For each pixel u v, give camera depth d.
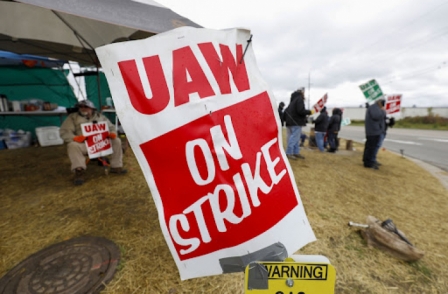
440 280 1.70
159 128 0.85
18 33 3.47
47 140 6.03
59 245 1.90
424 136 13.45
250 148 0.94
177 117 0.86
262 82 0.99
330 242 2.05
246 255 0.92
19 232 2.09
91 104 3.33
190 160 0.88
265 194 0.94
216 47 0.92
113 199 2.75
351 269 1.74
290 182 1.00
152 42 0.85
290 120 5.00
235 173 0.91
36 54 4.66
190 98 0.87
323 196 3.06
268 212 0.94
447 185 4.20
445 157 7.16
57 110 5.88
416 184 4.04
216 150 0.89
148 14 1.85
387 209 2.87
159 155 0.86
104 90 6.96
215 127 0.89
